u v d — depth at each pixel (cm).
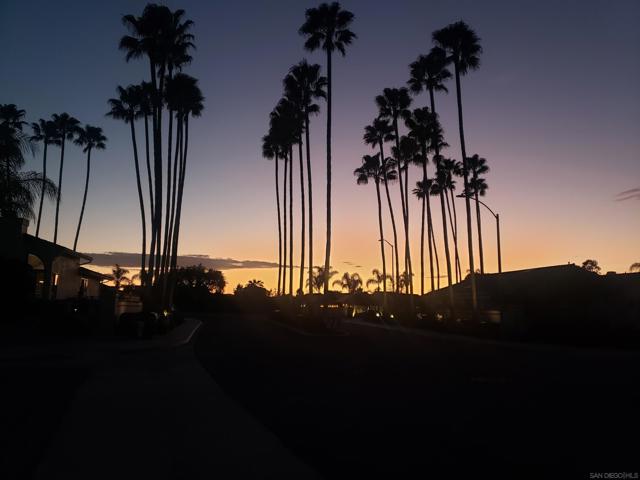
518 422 1098
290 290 6331
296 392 1457
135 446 904
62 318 2988
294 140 5894
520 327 4228
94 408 1209
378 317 7338
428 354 2748
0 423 1062
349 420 1110
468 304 5916
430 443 928
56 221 7069
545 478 749
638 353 3162
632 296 4475
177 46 4141
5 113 6247
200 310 9006
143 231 4872
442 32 4778
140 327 3086
